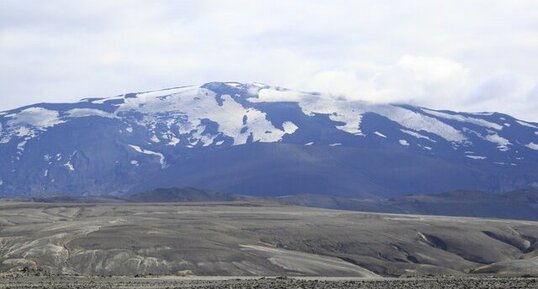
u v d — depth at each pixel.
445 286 109.69
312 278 155.38
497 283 115.81
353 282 123.19
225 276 168.75
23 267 170.75
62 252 186.88
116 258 182.50
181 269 177.00
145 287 111.56
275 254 193.88
